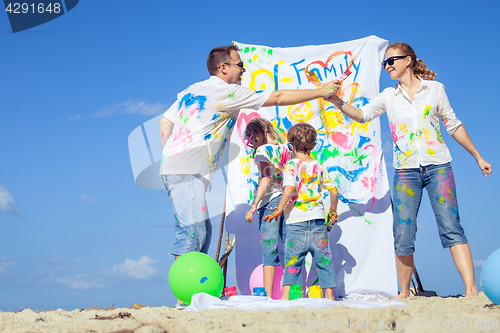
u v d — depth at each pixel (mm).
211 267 3561
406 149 3832
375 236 4508
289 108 4785
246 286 4531
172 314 2916
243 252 4586
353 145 4668
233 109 3707
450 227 3611
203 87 3742
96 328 2371
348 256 4504
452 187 3701
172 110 3973
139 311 3041
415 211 3814
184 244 3699
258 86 4809
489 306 2725
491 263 2789
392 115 3947
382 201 4555
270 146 4133
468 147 3832
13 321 2707
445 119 3887
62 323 2607
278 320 2295
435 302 2965
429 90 3826
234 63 3842
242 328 2086
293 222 3867
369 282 4422
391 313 2207
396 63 3867
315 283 4449
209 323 2279
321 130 4730
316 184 3932
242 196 4652
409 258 3836
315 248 3811
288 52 4859
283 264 4312
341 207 4598
